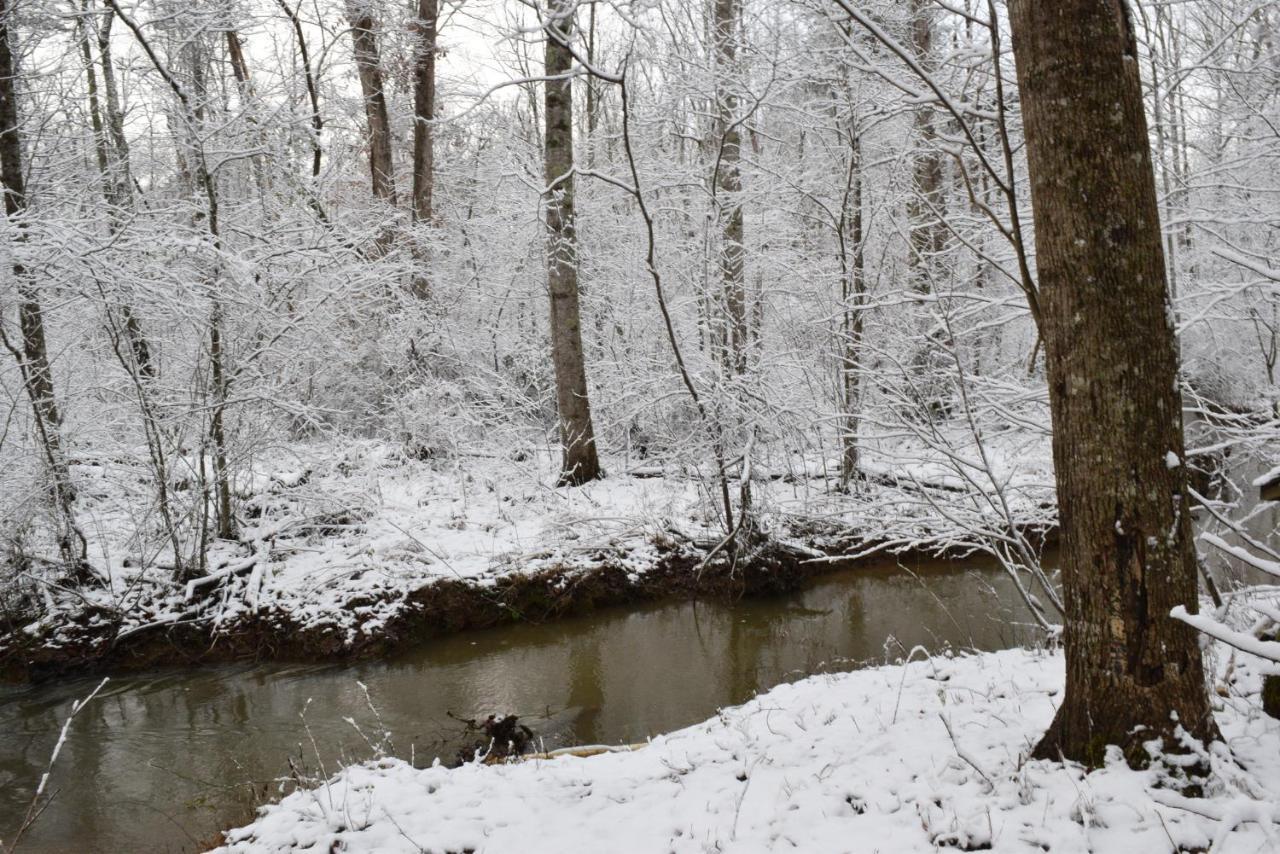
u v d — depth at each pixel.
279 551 9.55
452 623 8.92
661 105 11.99
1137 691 3.52
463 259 15.76
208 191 9.28
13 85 9.05
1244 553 3.79
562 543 10.18
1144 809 3.34
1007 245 8.37
